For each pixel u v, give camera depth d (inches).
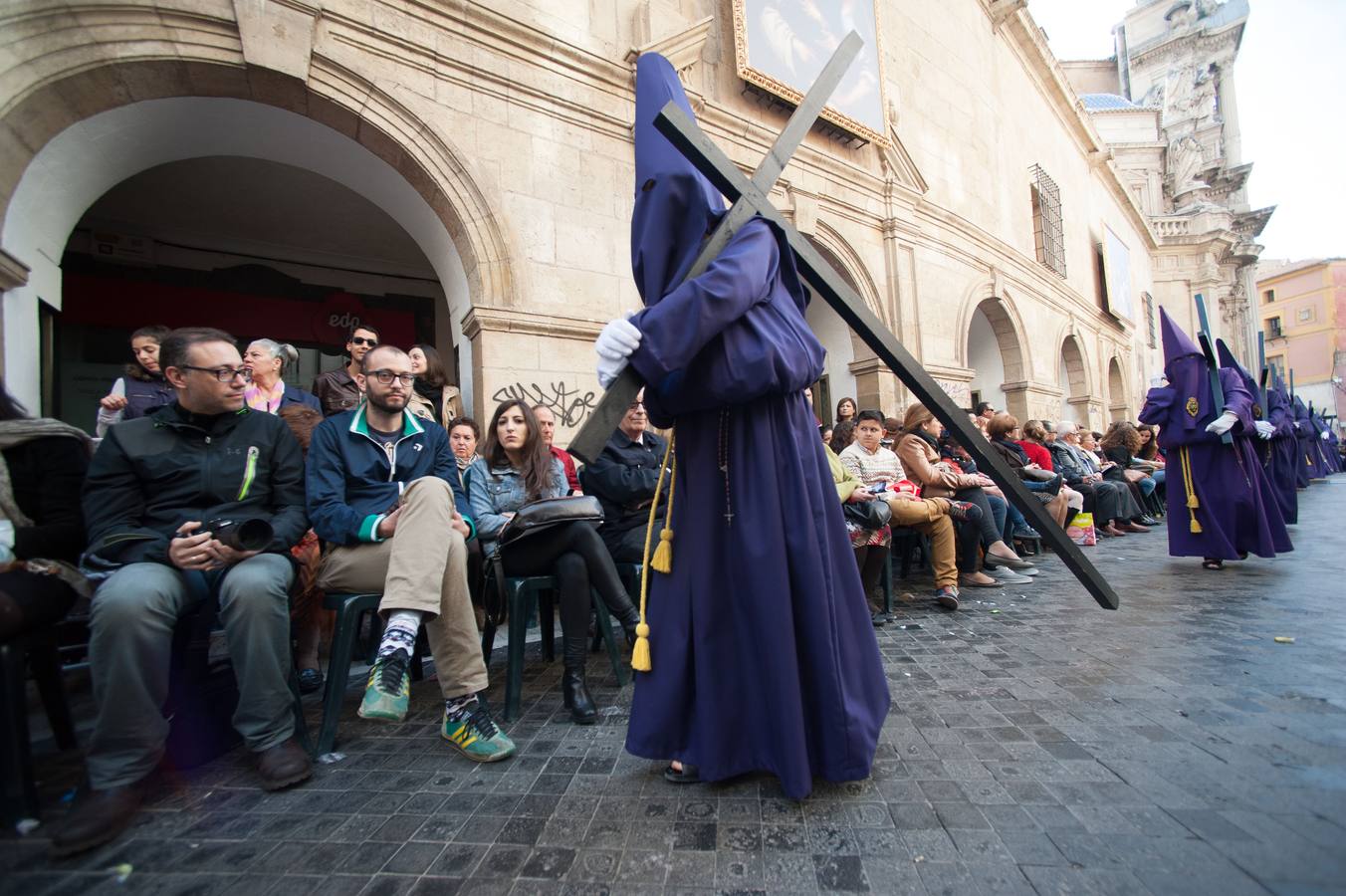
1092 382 650.8
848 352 359.6
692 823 55.3
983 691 86.0
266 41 152.9
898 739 71.1
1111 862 45.8
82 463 76.4
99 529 72.0
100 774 59.6
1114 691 82.6
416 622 72.2
